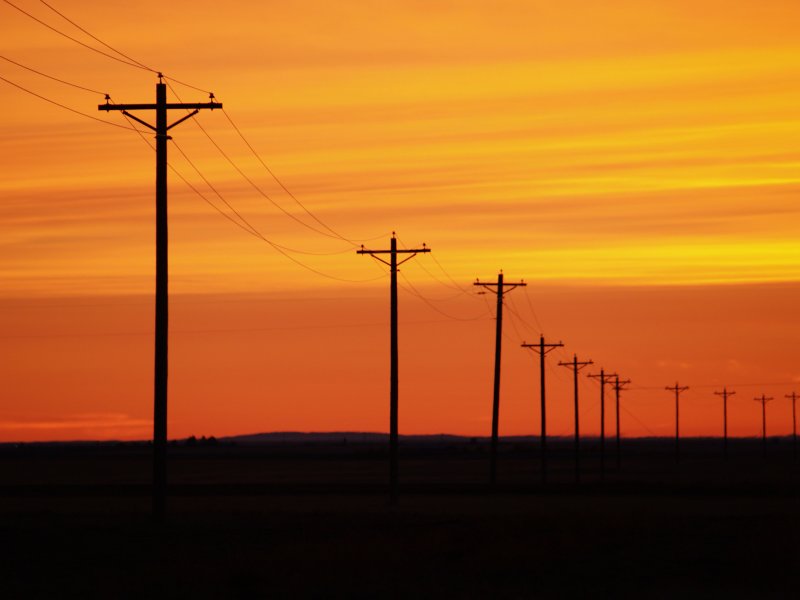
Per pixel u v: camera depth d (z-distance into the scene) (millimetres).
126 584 103938
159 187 155500
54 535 147625
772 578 113188
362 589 102062
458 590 103062
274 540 144000
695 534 153375
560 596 101062
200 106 154000
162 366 158125
